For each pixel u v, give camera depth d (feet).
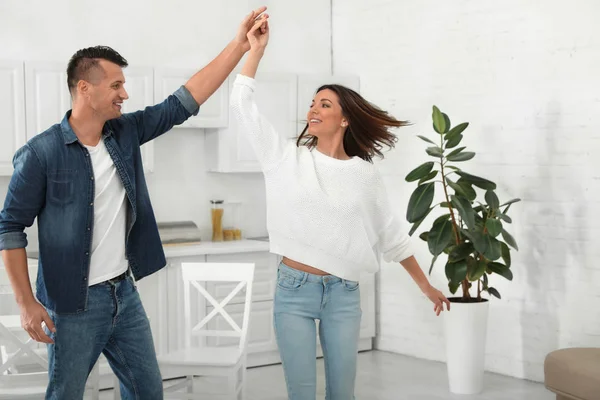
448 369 16.05
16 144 15.74
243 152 18.60
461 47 17.70
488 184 15.58
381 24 19.54
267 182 9.62
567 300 16.01
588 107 15.49
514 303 16.94
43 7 17.03
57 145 8.93
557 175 16.06
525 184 16.60
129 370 9.68
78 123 9.07
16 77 15.69
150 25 18.31
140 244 9.58
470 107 17.58
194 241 18.24
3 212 8.96
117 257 9.29
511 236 15.26
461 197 15.21
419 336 19.04
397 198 19.31
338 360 9.82
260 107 18.66
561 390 13.24
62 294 8.98
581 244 15.71
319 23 20.76
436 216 18.42
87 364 9.21
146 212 9.61
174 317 17.01
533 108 16.39
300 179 9.48
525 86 16.52
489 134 17.22
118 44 17.93
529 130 16.48
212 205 19.03
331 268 9.67
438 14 18.13
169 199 18.78
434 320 18.66
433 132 18.38
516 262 16.83
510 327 17.06
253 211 20.06
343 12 20.58
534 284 16.55
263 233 20.25
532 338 16.66
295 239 9.62
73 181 8.95
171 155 18.78
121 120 9.53
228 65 9.96
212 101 18.11
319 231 9.55
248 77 9.48
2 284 12.49
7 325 12.76
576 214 15.78
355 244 9.70
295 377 9.71
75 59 9.00
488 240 15.11
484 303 15.83
